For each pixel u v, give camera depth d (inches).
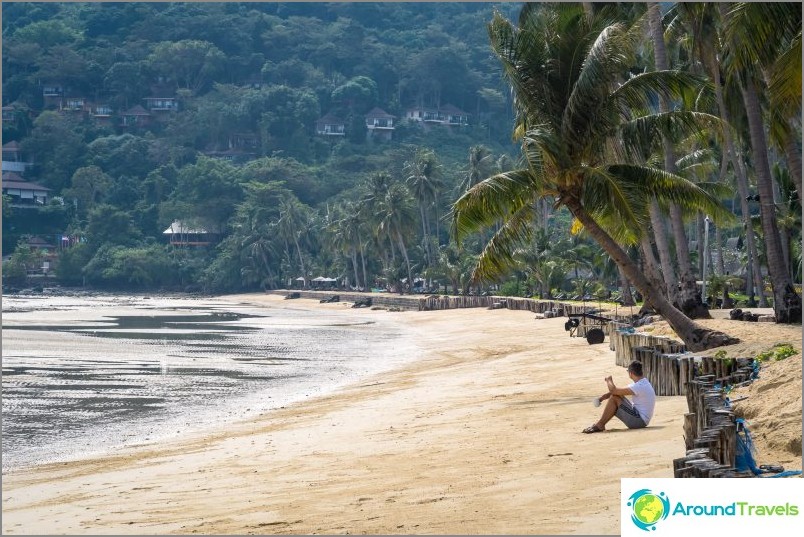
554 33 930.1
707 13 1300.4
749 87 1211.2
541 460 504.1
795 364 601.0
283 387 1220.5
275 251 7337.6
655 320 1478.8
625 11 1464.1
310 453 632.4
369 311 4429.1
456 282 4601.4
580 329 1702.8
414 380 1207.6
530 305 3029.0
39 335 2389.3
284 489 498.0
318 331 2728.8
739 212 3912.4
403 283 5551.2
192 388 1216.8
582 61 922.1
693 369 736.3
